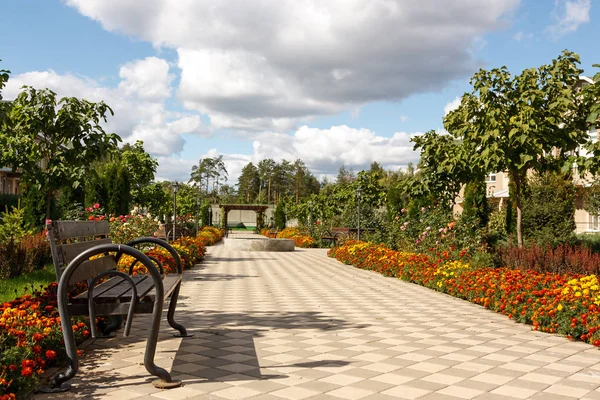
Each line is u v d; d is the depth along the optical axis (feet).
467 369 14.07
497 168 33.35
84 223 16.14
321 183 343.46
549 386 12.64
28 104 28.19
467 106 33.45
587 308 18.66
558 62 32.45
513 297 22.15
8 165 29.09
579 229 72.02
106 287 15.02
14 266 30.42
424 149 48.16
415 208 61.67
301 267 48.93
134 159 107.76
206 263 52.21
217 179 348.59
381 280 37.76
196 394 11.51
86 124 28.78
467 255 34.91
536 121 30.73
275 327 19.54
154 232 44.86
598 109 25.64
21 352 11.97
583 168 27.22
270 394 11.61
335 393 11.78
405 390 12.12
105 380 12.45
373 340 17.52
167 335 17.75
